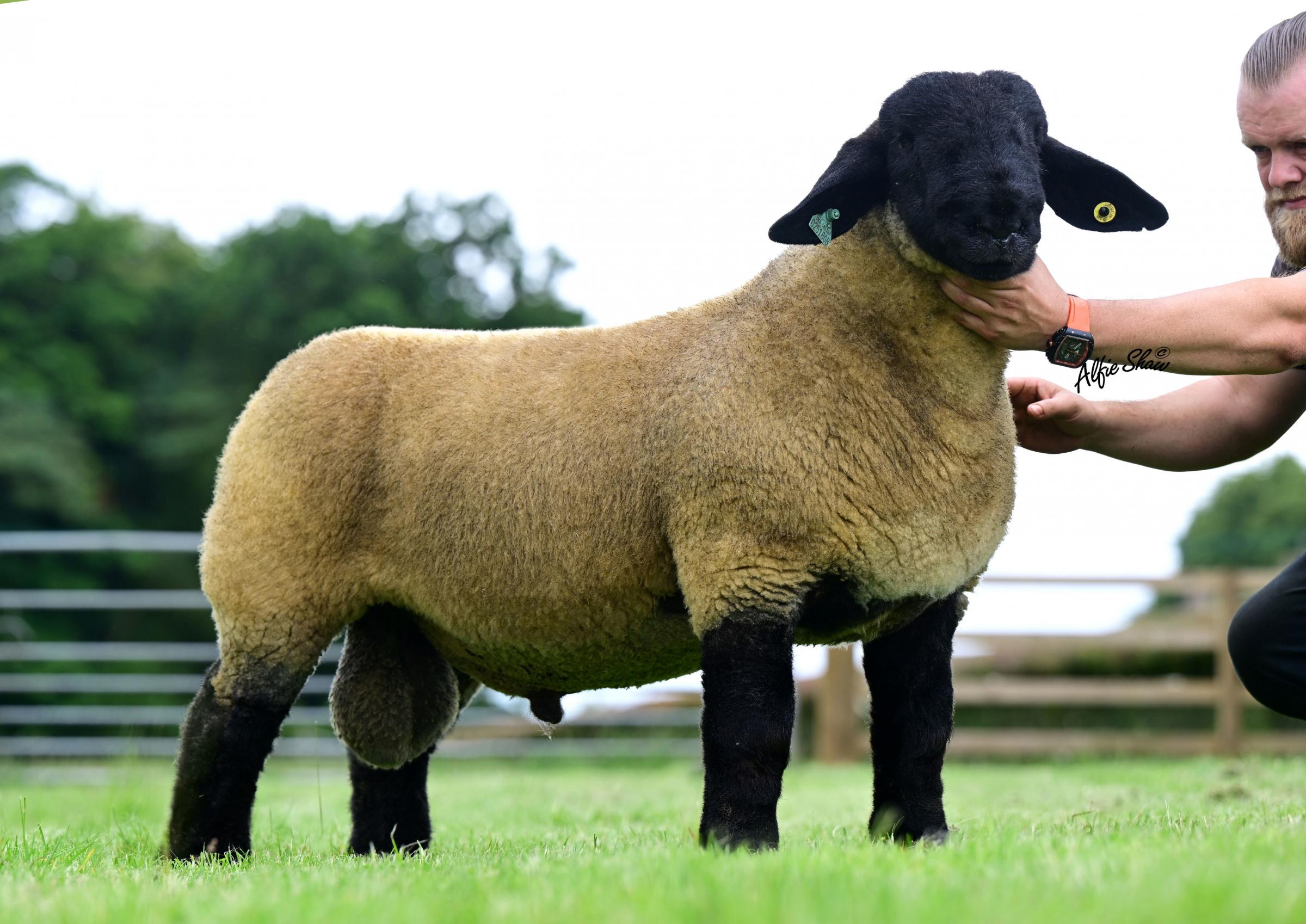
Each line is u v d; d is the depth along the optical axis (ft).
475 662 16.98
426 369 16.80
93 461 106.11
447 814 25.48
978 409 14.76
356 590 16.69
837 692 46.85
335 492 16.49
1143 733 51.52
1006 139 14.08
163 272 126.31
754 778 13.88
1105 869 10.57
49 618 93.61
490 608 16.08
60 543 44.16
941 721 15.16
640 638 15.88
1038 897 9.40
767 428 14.33
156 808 27.27
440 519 16.10
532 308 122.52
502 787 35.50
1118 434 18.01
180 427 111.75
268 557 16.57
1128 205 15.39
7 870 14.47
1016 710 59.82
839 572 14.35
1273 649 16.92
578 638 15.94
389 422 16.53
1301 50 15.80
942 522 14.49
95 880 13.17
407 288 120.26
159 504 110.83
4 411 101.35
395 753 17.47
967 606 15.64
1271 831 12.66
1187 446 18.13
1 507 99.25
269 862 15.25
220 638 16.98
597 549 15.37
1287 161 16.11
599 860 12.51
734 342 14.96
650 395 15.26
